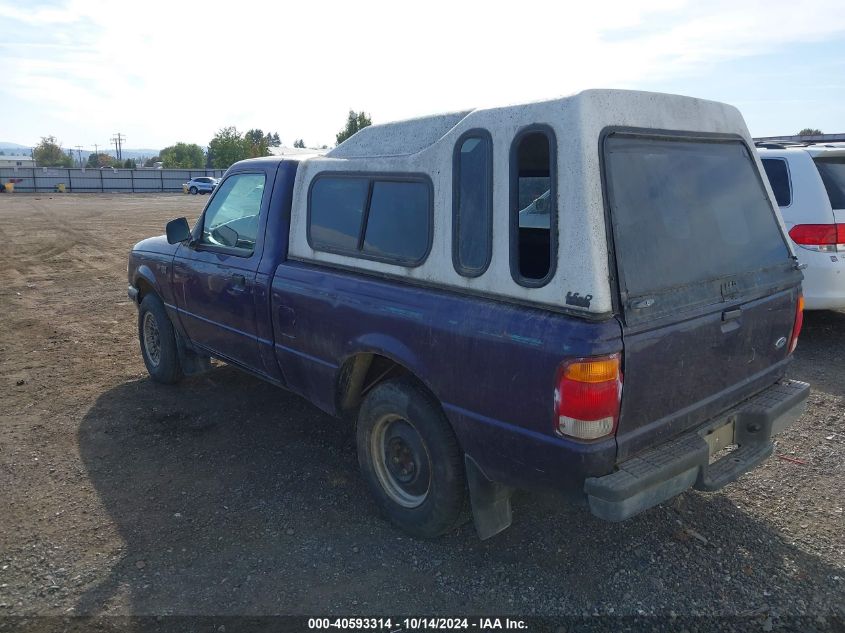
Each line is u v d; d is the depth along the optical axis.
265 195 4.17
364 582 3.07
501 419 2.73
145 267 5.55
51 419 5.03
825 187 6.02
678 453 2.71
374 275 3.39
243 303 4.27
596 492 2.49
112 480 4.07
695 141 3.06
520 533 3.42
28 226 22.02
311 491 3.91
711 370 2.92
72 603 2.94
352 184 3.55
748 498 3.72
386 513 3.53
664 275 2.70
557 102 2.57
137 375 6.09
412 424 3.23
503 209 2.73
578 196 2.49
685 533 3.38
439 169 3.01
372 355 3.52
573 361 2.42
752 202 3.34
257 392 5.55
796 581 3.01
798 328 3.53
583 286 2.46
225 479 4.07
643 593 2.95
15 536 3.47
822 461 4.14
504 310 2.71
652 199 2.73
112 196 49.62
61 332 7.77
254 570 3.17
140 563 3.22
